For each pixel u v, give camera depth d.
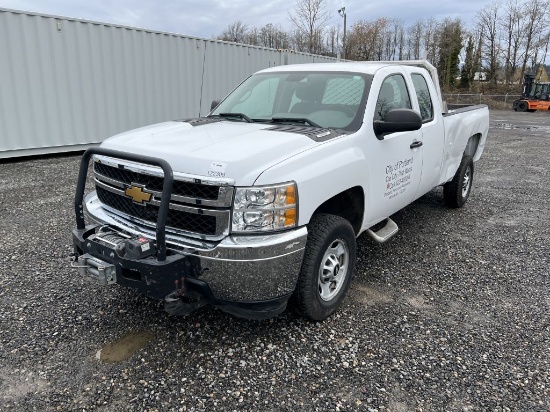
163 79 11.55
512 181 8.75
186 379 2.75
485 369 2.90
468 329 3.37
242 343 3.12
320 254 3.16
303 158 2.97
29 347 3.02
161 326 3.30
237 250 2.68
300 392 2.67
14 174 8.17
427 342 3.19
